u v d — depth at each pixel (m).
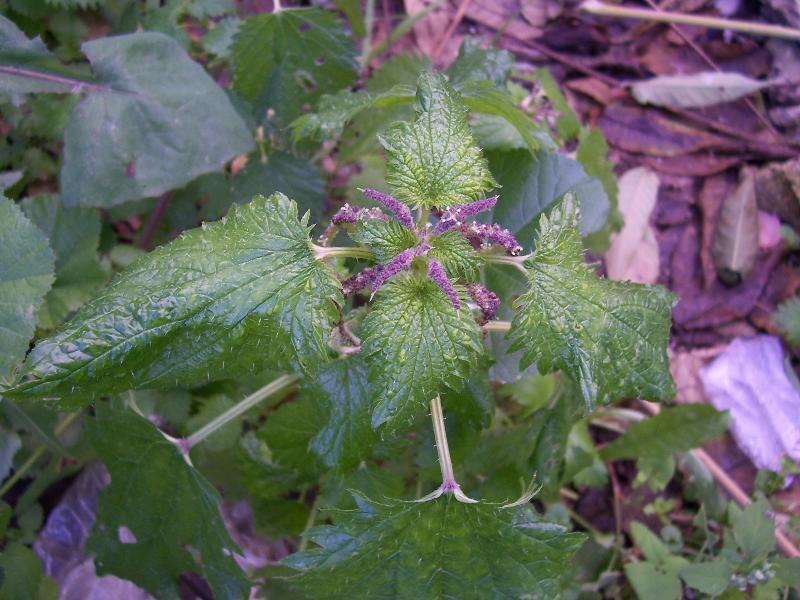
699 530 0.34
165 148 0.26
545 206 0.27
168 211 0.31
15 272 0.23
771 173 0.40
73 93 0.28
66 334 0.17
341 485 0.25
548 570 0.20
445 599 0.21
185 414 0.29
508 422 0.31
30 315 0.23
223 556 0.23
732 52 0.42
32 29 0.32
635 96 0.41
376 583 0.20
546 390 0.30
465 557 0.20
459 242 0.18
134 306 0.17
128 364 0.17
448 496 0.20
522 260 0.19
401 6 0.42
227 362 0.18
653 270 0.38
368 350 0.17
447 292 0.17
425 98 0.19
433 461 0.25
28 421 0.26
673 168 0.41
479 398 0.24
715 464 0.35
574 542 0.19
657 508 0.35
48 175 0.32
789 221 0.40
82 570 0.30
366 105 0.23
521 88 0.36
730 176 0.41
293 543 0.32
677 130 0.41
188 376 0.18
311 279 0.18
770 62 0.42
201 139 0.27
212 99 0.27
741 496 0.35
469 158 0.19
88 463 0.31
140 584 0.26
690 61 0.43
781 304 0.38
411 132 0.19
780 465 0.36
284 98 0.31
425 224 0.19
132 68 0.26
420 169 0.19
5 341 0.23
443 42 0.41
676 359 0.38
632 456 0.34
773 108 0.41
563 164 0.27
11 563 0.26
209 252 0.17
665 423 0.33
